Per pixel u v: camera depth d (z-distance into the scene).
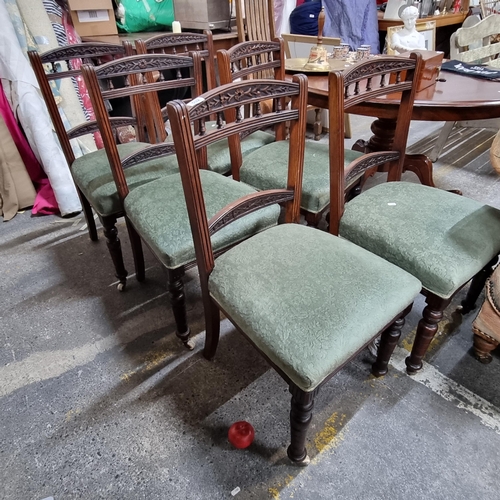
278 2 2.96
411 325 1.36
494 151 1.00
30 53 1.28
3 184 1.96
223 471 0.96
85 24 2.22
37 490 0.93
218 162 1.58
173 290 1.13
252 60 1.79
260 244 0.98
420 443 1.01
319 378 0.72
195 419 1.08
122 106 2.53
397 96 1.41
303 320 0.77
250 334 0.81
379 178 2.38
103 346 1.31
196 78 1.36
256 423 1.07
